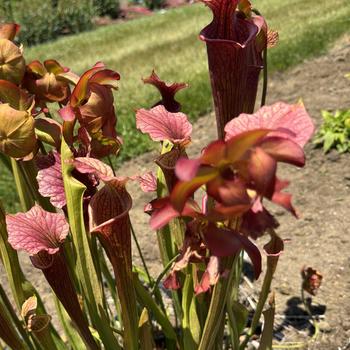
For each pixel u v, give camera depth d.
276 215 1.07
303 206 1.08
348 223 0.99
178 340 0.58
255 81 0.40
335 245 0.94
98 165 0.37
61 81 0.44
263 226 0.26
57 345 0.52
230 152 0.25
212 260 0.32
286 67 1.92
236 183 0.25
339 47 2.04
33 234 0.38
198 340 0.47
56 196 0.41
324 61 1.90
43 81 0.43
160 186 0.47
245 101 0.40
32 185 0.47
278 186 0.25
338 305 0.78
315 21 2.68
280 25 2.79
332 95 1.57
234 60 0.32
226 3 0.32
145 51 3.04
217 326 0.37
